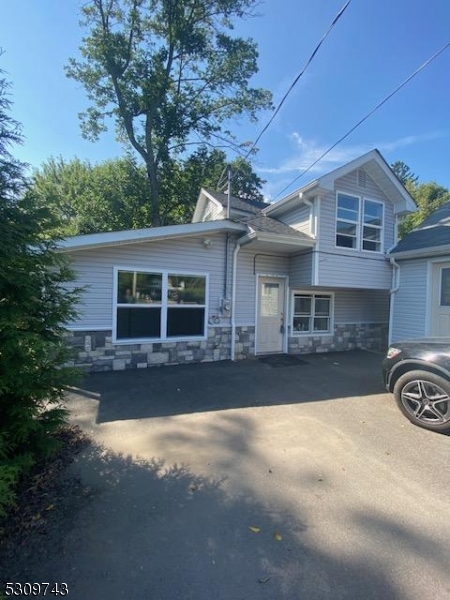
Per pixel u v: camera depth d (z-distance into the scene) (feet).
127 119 56.80
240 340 28.55
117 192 63.57
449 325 26.81
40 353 8.88
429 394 13.47
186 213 67.21
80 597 5.57
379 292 36.65
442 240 27.35
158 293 24.77
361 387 19.92
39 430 9.71
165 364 25.07
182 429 13.10
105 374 21.94
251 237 25.41
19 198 9.57
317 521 7.70
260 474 9.80
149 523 7.53
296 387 19.69
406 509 8.19
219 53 57.52
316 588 5.84
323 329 33.78
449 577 6.11
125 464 10.22
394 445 11.93
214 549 6.77
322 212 28.35
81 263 22.21
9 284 9.10
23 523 7.40
